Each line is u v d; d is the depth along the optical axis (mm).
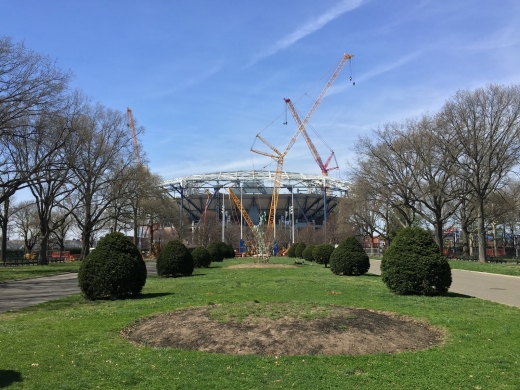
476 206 43812
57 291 18516
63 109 28172
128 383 5773
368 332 8219
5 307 13703
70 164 30453
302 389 5512
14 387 5637
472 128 35906
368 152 42812
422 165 40344
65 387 5625
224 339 7867
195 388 5574
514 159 35594
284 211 106688
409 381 5820
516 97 34469
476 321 9648
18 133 27438
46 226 42188
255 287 16297
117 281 13992
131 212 46750
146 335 8594
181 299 13258
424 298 13078
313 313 9453
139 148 59594
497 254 61562
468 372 6184
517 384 5727
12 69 24969
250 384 5691
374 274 23844
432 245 13977
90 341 8125
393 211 55094
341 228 58094
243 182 97750
